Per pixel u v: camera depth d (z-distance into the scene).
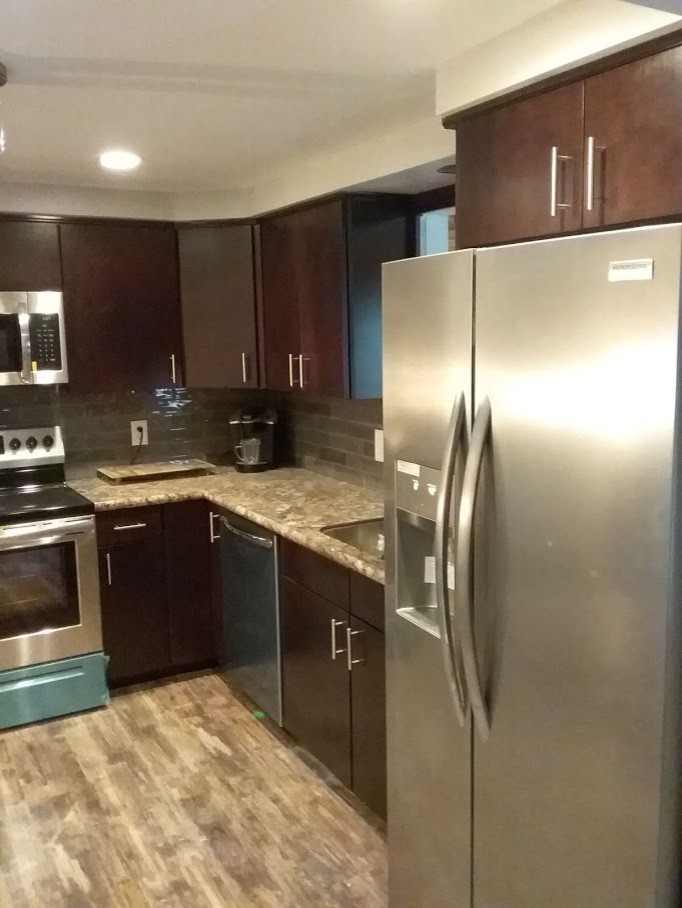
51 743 3.20
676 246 1.25
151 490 3.67
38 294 3.48
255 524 3.20
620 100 1.63
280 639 3.10
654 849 1.40
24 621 3.30
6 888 2.38
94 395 4.03
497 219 1.98
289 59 2.00
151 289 3.78
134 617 3.61
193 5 1.66
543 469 1.52
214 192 3.72
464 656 1.67
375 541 3.04
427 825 2.00
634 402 1.34
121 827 2.67
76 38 1.84
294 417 4.16
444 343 1.76
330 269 3.16
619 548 1.39
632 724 1.41
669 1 1.31
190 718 3.39
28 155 2.97
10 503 3.39
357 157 2.89
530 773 1.63
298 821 2.69
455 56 2.00
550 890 1.62
